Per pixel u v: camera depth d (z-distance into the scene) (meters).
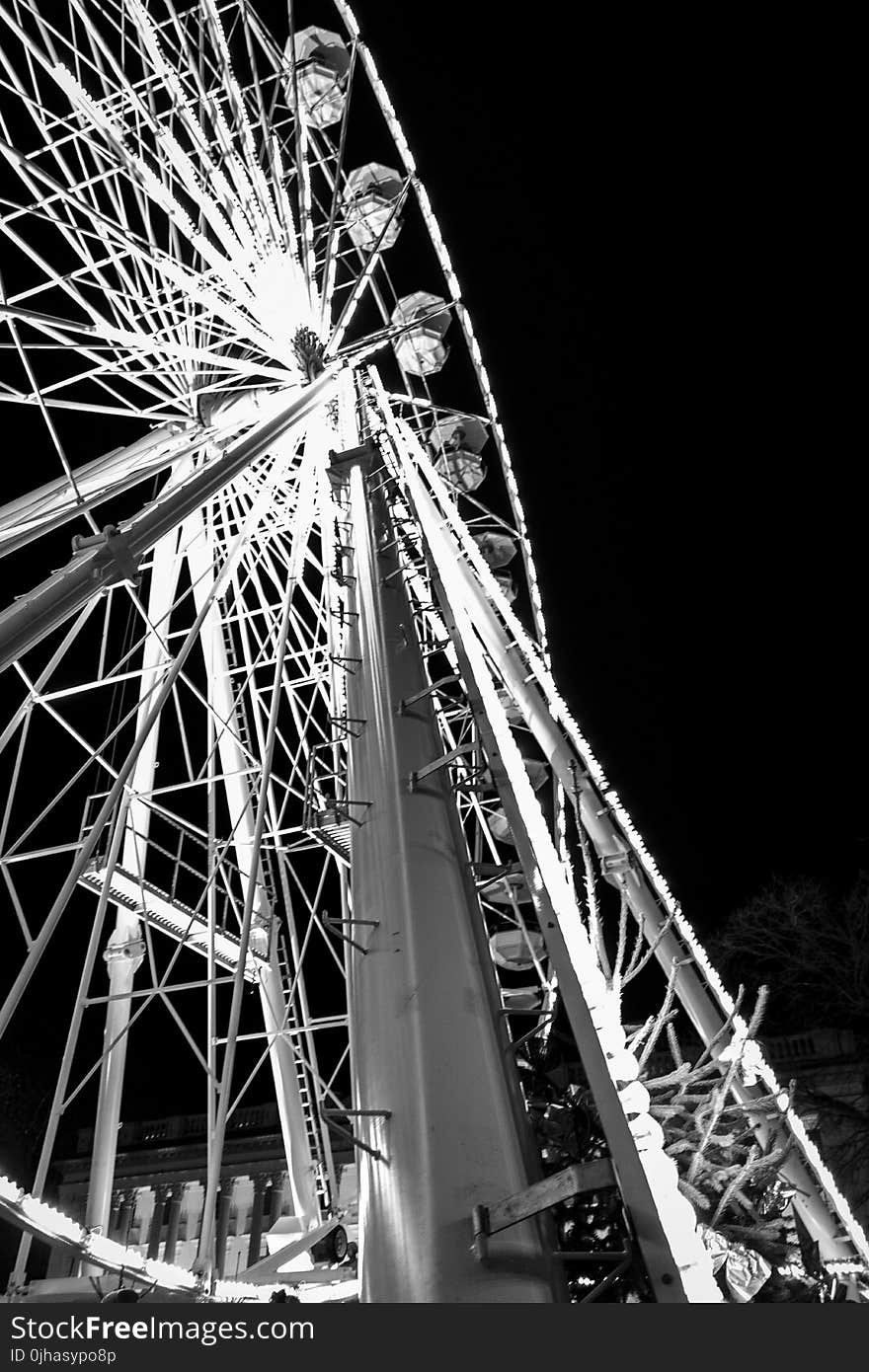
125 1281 11.93
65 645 12.66
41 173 14.11
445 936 5.21
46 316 11.85
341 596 10.16
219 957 19.33
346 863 7.18
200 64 18.94
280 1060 19.31
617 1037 4.52
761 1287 5.20
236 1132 37.06
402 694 7.35
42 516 10.70
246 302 18.31
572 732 9.38
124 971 17.00
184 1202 35.88
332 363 15.86
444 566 9.82
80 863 9.82
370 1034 4.86
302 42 19.25
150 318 17.50
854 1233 7.11
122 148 16.12
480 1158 4.12
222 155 18.64
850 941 26.88
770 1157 5.47
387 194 20.22
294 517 16.52
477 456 19.53
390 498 11.08
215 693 19.67
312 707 17.70
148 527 6.65
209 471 8.45
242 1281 14.40
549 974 5.84
